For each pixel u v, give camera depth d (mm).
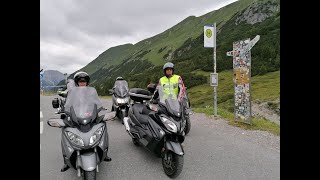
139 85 139125
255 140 7844
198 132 8875
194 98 101188
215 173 5480
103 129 4949
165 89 6008
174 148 5043
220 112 12844
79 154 4609
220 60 147750
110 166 5852
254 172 5516
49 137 8117
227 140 7871
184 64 167875
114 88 10781
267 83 99312
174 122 5215
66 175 5359
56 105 5730
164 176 5348
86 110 4887
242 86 10211
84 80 5500
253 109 59562
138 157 6410
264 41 150125
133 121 6949
